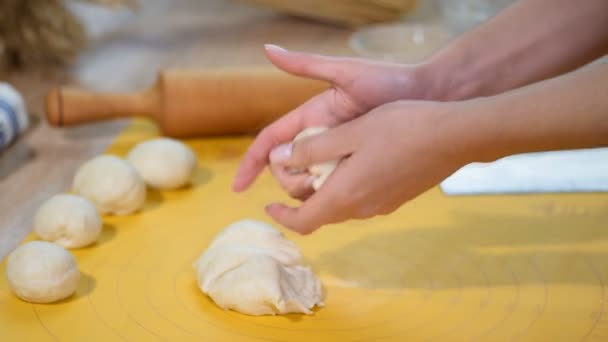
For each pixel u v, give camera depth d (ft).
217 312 3.22
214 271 3.26
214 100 4.03
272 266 3.22
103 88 4.47
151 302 3.25
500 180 3.82
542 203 3.71
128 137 4.13
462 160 2.97
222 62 4.75
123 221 3.61
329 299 3.27
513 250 3.48
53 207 3.45
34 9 4.52
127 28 5.18
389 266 3.41
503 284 3.33
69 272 3.23
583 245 3.51
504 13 3.31
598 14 3.26
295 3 5.12
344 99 3.25
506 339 3.13
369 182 3.04
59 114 4.01
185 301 3.26
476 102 2.94
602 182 3.81
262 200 3.76
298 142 3.15
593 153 3.97
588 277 3.36
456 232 3.56
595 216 3.64
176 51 4.89
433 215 3.65
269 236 3.35
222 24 5.29
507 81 3.31
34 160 3.95
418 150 2.97
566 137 2.87
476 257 3.45
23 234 3.52
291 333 3.15
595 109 2.83
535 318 3.20
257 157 3.34
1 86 4.10
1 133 3.95
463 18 5.03
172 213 3.66
